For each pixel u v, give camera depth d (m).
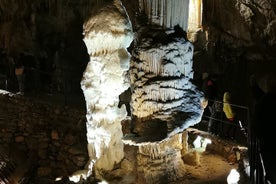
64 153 9.08
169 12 6.04
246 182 6.02
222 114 8.50
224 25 11.10
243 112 10.55
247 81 10.91
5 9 13.38
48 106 9.80
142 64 6.11
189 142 8.06
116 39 6.65
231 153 7.19
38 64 13.27
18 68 11.19
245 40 10.84
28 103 9.95
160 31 6.05
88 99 7.04
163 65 5.94
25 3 13.43
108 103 6.84
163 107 5.96
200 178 6.42
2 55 13.32
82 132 9.16
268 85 2.92
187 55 6.16
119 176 6.82
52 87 12.43
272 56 10.30
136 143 5.82
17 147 9.59
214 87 8.80
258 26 10.29
